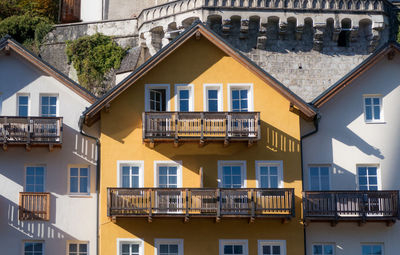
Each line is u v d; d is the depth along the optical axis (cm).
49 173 4744
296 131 4781
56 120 4709
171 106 4800
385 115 4850
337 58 5766
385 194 4631
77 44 6062
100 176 4703
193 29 4828
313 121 4825
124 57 6028
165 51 4794
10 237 4666
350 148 4809
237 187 4725
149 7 5931
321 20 5738
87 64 6006
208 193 4566
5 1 6706
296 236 4647
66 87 4841
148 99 4791
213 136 4662
